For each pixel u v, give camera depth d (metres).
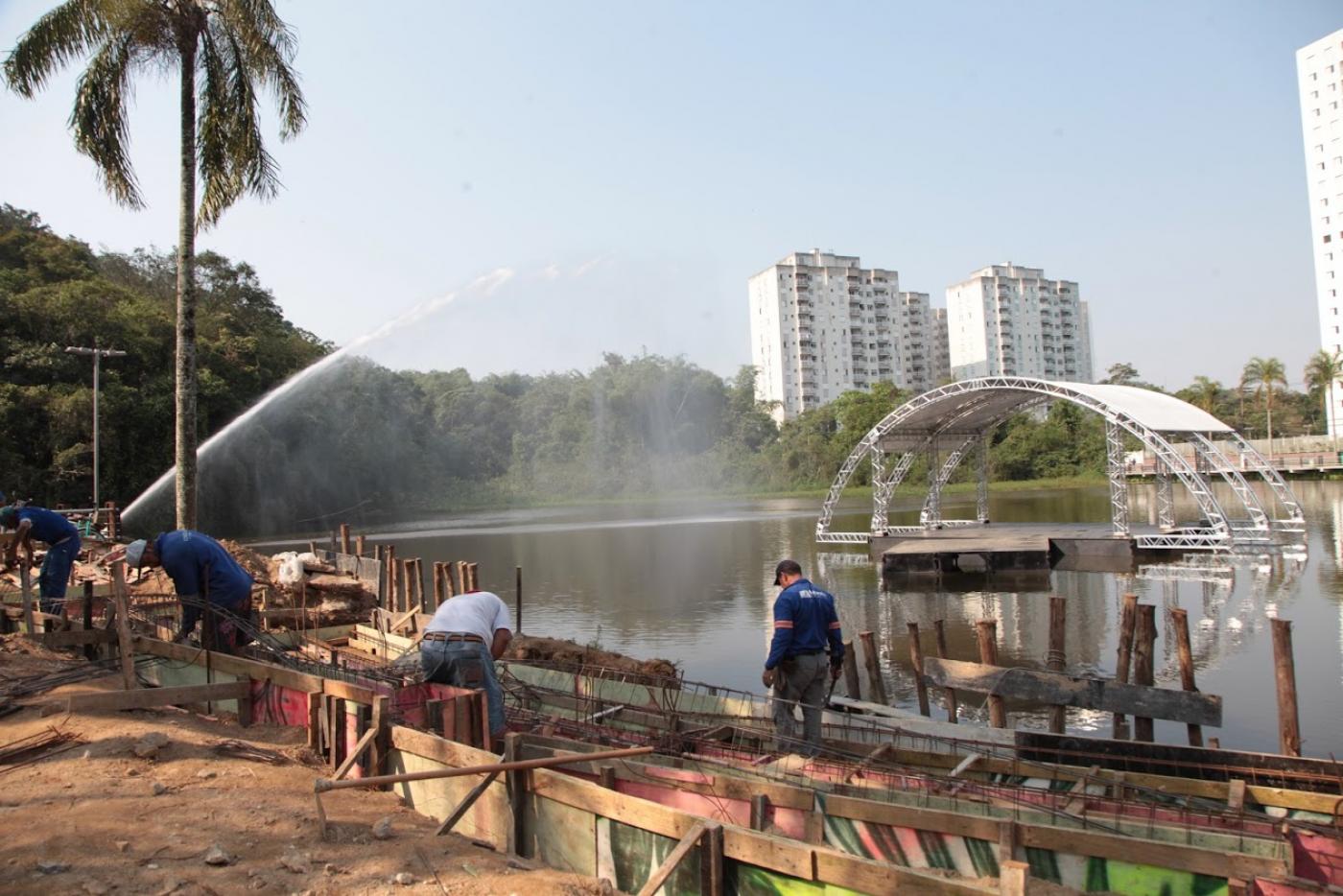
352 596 15.86
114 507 25.48
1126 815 6.96
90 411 42.09
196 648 8.97
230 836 5.36
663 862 4.90
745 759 8.35
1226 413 94.06
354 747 6.71
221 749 6.98
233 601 9.49
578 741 7.86
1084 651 17.84
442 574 17.83
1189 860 5.34
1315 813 7.47
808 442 83.06
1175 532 31.95
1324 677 14.95
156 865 4.88
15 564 11.61
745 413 87.12
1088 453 81.12
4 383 42.09
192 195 17.14
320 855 5.23
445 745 6.16
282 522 56.59
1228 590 24.34
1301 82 84.00
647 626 21.05
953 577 29.72
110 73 16.70
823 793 6.50
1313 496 58.03
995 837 5.87
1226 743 11.85
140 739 6.91
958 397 35.38
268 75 17.56
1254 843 6.19
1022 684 11.66
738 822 6.69
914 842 6.15
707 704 10.92
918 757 9.17
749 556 35.38
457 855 5.40
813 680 8.73
